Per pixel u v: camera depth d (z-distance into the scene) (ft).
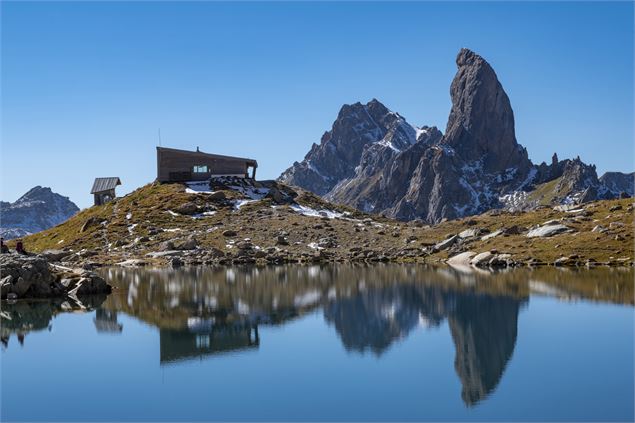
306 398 110.42
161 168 625.41
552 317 182.91
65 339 158.30
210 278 302.45
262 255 423.64
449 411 103.24
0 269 242.37
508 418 99.60
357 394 112.27
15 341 156.97
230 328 171.73
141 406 106.93
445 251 419.74
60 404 108.17
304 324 176.76
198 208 535.19
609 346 145.18
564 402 106.63
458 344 150.61
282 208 551.59
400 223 561.43
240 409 104.99
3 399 111.24
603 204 478.59
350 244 456.86
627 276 282.36
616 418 98.89
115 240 476.95
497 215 504.43
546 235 411.34
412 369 128.67
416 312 195.42
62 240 509.35
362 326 173.99
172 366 131.95
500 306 203.62
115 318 188.55
